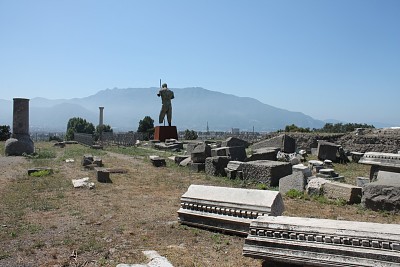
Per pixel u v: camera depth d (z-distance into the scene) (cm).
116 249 758
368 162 1328
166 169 2027
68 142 4219
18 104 2666
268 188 1499
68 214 1025
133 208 1112
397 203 1087
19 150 2616
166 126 3862
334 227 557
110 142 4219
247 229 834
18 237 820
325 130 4188
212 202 899
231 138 2794
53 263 679
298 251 554
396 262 493
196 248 772
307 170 1498
